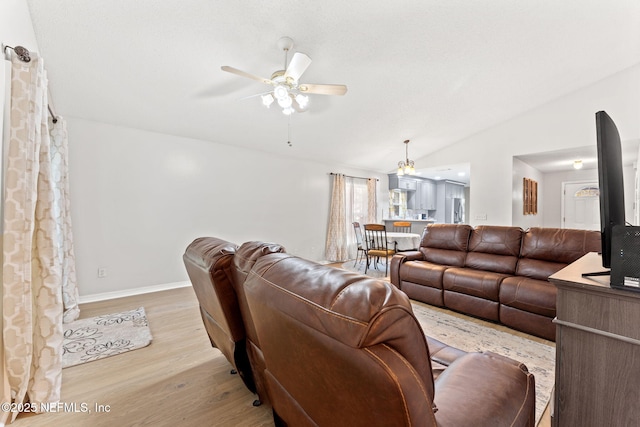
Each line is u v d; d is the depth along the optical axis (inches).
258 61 105.5
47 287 65.5
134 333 97.1
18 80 59.8
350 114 158.1
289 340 29.1
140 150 144.5
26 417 58.9
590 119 156.9
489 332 99.0
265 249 45.7
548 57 127.7
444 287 121.4
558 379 44.6
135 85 112.0
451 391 33.8
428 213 342.0
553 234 110.1
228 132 159.9
